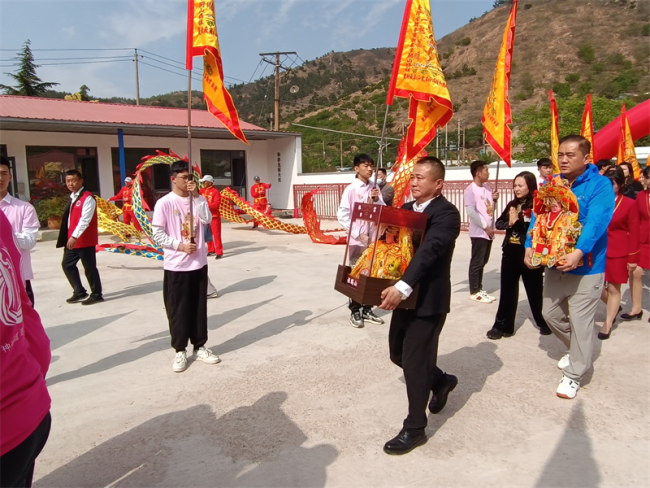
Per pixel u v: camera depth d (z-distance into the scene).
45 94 38.16
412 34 4.33
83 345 5.09
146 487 2.73
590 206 3.53
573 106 25.81
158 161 9.02
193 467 2.90
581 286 3.60
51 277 8.52
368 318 5.52
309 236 12.73
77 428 3.38
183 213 4.37
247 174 21.45
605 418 3.34
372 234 3.17
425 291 2.96
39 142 15.99
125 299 6.97
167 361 4.57
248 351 4.75
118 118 17.33
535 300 4.87
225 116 4.52
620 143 8.76
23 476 1.82
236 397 3.78
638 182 7.15
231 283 7.82
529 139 25.02
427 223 2.98
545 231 3.69
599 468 2.80
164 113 19.95
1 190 4.52
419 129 4.66
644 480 2.68
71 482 2.78
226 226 16.27
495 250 10.09
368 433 3.23
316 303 6.42
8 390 1.69
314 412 3.52
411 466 2.86
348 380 4.03
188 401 3.74
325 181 19.92
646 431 3.17
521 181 4.71
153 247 9.19
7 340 1.71
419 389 2.99
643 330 5.05
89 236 6.64
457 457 2.95
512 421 3.34
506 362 4.34
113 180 17.62
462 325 5.36
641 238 5.51
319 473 2.81
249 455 3.01
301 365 4.36
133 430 3.34
